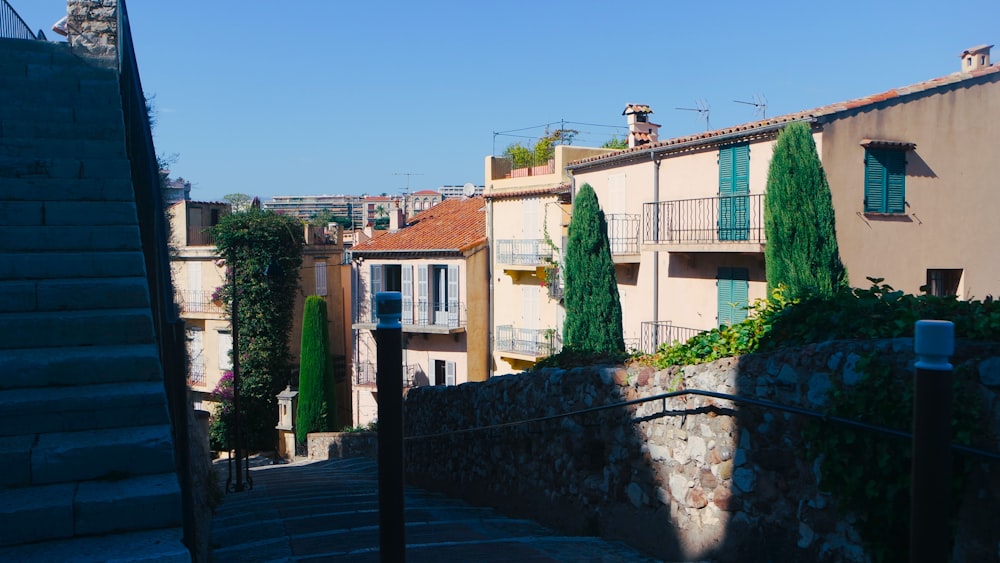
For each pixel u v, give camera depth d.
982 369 4.75
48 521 4.32
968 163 16.66
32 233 6.74
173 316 5.43
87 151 8.43
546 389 9.84
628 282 21.12
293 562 6.71
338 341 36.53
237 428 14.38
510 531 8.98
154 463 4.89
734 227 17.06
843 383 5.61
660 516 7.58
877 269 15.54
